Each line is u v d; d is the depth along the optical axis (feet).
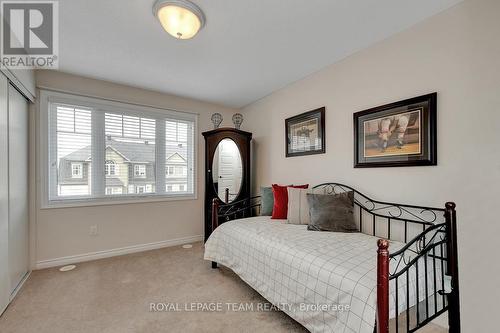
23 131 7.83
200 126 12.50
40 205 8.59
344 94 8.02
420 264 5.03
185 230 11.87
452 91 5.48
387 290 3.49
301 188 8.68
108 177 10.00
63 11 5.62
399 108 6.43
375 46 7.11
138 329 5.26
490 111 4.93
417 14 5.81
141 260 9.43
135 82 10.03
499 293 4.78
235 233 7.51
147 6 5.49
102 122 9.88
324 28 6.38
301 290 4.95
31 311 5.93
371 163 7.09
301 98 9.76
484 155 5.01
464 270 5.23
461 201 5.32
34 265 8.45
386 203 6.67
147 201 10.81
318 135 8.93
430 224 5.69
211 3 5.41
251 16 5.87
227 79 9.78
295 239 6.23
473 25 5.17
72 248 9.16
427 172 5.89
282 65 8.54
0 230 5.86
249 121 13.08
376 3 5.42
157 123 11.25
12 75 6.44
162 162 11.37
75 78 9.29
